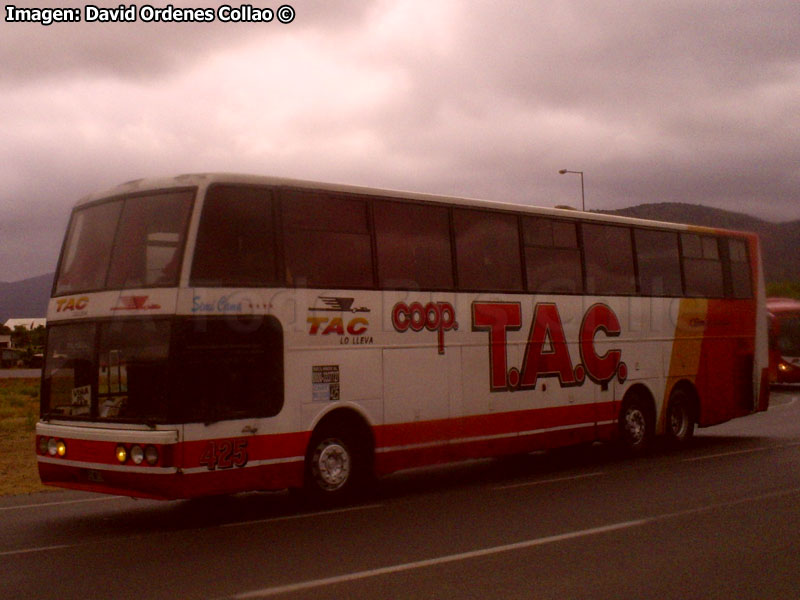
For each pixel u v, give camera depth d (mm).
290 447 10953
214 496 12750
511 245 14188
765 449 16906
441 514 10742
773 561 8055
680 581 7395
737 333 18812
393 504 11648
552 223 14930
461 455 13156
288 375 11008
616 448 17656
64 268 11477
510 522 10070
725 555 8297
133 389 10266
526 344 14258
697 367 17703
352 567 8031
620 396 15969
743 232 19344
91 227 11242
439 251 13062
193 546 9188
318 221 11539
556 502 11398
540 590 7141
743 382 18875
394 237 12453
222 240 10523
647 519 10070
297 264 11242
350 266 11852
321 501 11484
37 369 76250
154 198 10672
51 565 8375
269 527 10195
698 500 11281
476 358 13453
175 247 10305
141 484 9977
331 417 11609
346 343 11695
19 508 12141
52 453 10914
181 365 10016
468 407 13289
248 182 10844
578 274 15320
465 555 8406
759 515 10203
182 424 9969
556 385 14742
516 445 14000
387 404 12156
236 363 10508
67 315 11133
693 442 18500
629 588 7180
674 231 17453
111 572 8047
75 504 12484
